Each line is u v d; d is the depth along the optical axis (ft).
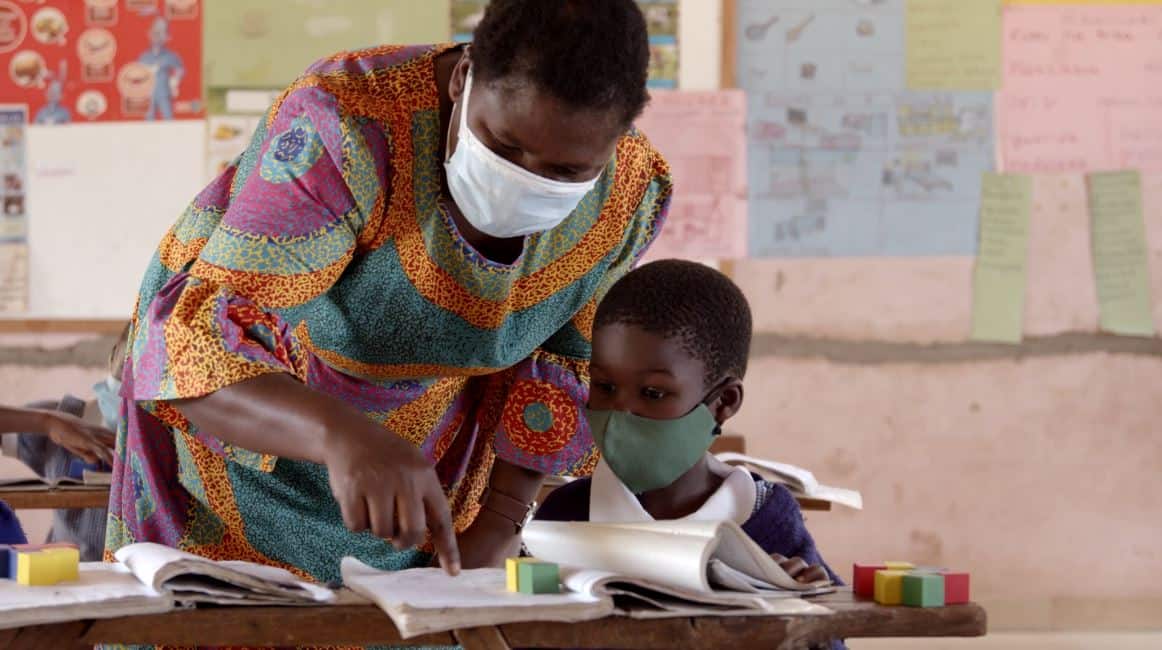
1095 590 14.87
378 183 4.29
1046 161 14.79
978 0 14.71
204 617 3.32
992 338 14.82
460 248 4.45
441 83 4.37
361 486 3.44
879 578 3.56
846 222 14.82
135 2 14.69
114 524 4.81
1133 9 14.71
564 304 4.99
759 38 14.75
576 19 3.82
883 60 14.74
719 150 14.75
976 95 14.75
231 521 4.72
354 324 4.62
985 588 14.87
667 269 5.00
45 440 10.48
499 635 3.23
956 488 14.87
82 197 14.78
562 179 4.11
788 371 14.85
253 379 3.74
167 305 4.08
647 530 3.80
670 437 4.75
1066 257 14.83
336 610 3.36
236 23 14.69
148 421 4.67
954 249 14.83
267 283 4.14
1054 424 14.88
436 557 5.10
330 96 4.21
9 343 14.82
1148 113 14.79
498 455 5.21
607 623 3.32
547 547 4.12
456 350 4.75
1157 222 14.79
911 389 14.87
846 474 14.88
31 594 3.33
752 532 4.79
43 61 14.71
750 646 3.34
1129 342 14.84
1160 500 14.89
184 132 14.71
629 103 3.93
